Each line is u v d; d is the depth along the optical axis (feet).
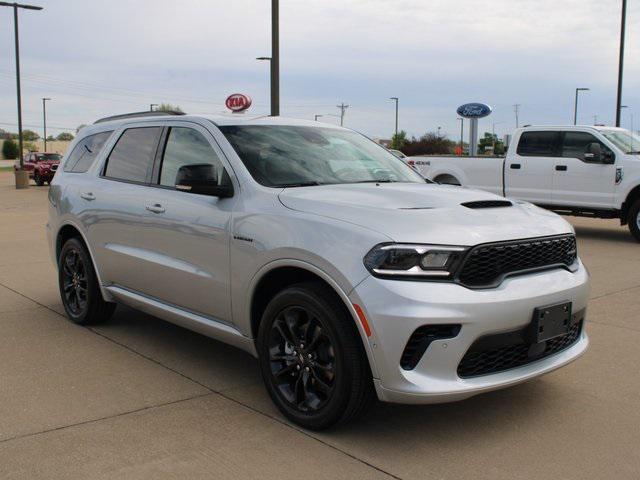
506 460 11.15
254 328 13.55
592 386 14.73
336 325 11.44
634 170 38.17
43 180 113.50
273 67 47.29
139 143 17.76
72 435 12.05
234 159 14.40
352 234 11.45
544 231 12.50
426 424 12.60
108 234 17.76
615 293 24.45
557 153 41.50
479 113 73.87
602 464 11.02
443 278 11.02
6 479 10.42
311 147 15.92
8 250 35.81
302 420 12.27
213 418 12.86
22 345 17.71
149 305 16.66
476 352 11.19
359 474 10.65
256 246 12.91
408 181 16.14
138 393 14.20
